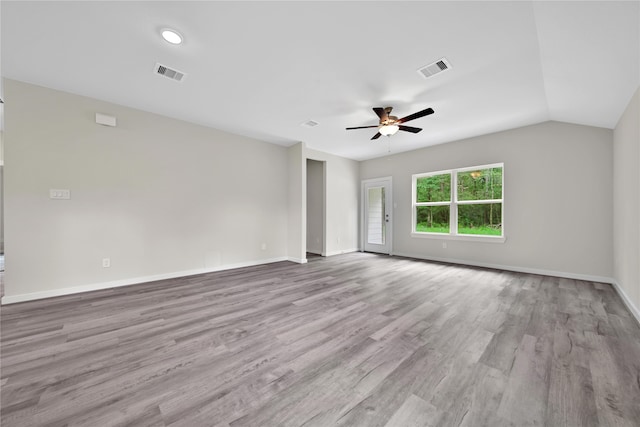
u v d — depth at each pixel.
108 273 3.43
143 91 3.15
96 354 1.82
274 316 2.49
